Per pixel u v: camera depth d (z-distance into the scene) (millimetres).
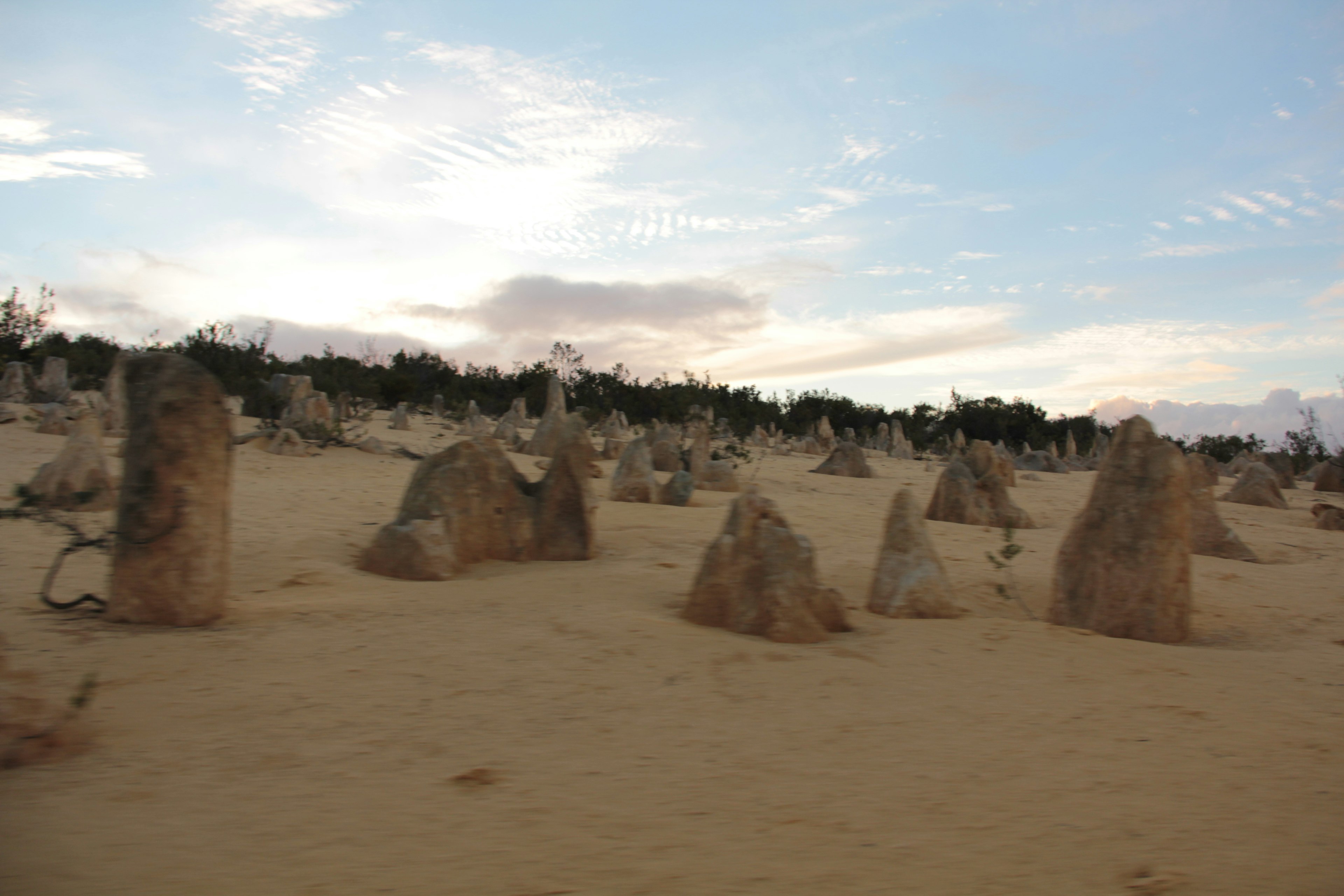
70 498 9000
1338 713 4645
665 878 2576
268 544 8781
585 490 9242
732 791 3307
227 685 4363
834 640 5883
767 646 5602
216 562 5695
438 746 3680
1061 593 7109
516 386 45750
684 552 9672
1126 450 6996
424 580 7660
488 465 8867
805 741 3908
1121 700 4711
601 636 5605
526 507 9117
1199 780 3555
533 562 8938
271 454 17062
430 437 24875
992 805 3225
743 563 6172
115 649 4879
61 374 22984
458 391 43969
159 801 3020
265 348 33094
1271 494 19750
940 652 5621
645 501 14141
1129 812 3193
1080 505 18375
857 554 10031
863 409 56188
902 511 7254
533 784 3301
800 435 46781
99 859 2578
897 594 6922
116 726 3760
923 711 4398
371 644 5266
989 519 14055
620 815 3047
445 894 2439
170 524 5520
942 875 2648
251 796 3096
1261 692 5027
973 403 57000
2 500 9703
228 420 5848
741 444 29719
